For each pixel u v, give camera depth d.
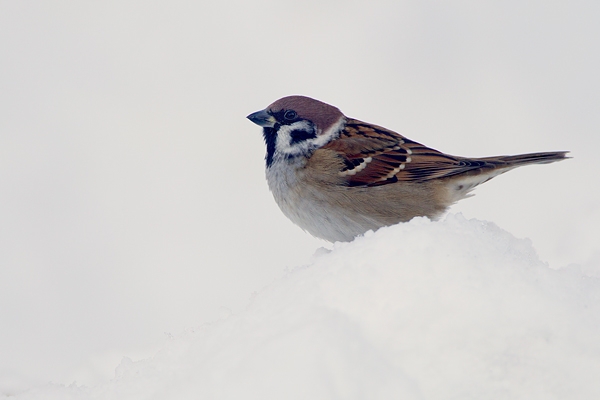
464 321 4.49
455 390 4.30
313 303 4.73
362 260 4.97
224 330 4.87
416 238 5.03
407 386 4.21
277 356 4.26
